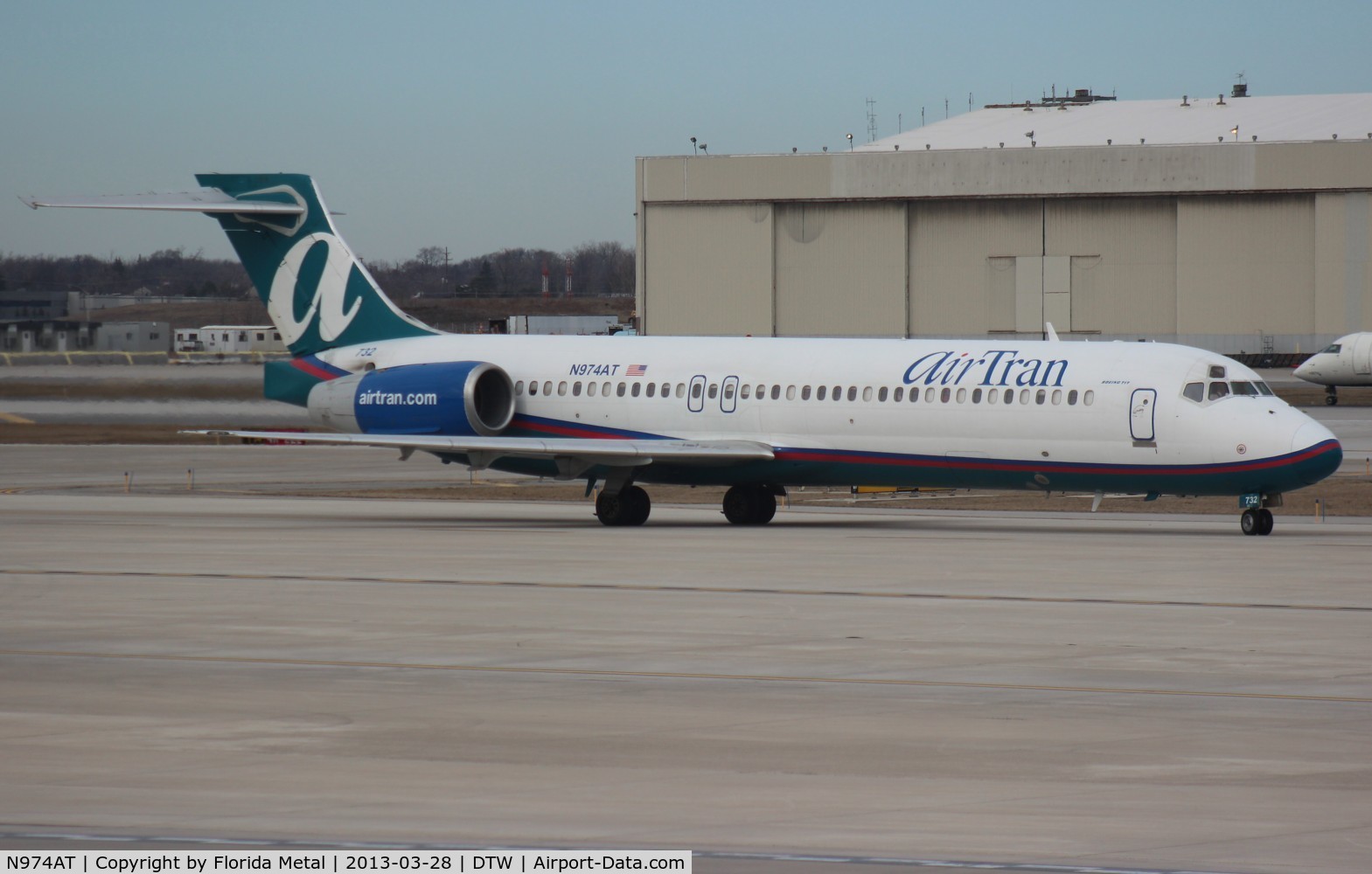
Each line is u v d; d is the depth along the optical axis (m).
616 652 44.78
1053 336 88.12
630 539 79.56
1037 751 32.62
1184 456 79.00
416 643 46.47
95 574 64.12
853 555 70.94
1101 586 59.06
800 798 29.03
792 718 35.84
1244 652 44.41
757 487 91.94
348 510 102.75
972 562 67.62
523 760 31.97
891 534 82.56
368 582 61.25
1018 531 84.19
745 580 61.38
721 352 92.38
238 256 105.88
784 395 88.81
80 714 36.56
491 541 78.56
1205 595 56.53
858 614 52.03
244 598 56.75
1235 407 78.31
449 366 95.75
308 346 104.81
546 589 58.97
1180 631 48.25
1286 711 36.50
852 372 87.25
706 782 30.22
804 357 89.56
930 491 119.75
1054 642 46.19
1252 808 28.22
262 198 103.69
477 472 141.62
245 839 26.44
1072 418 80.88
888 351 87.94
